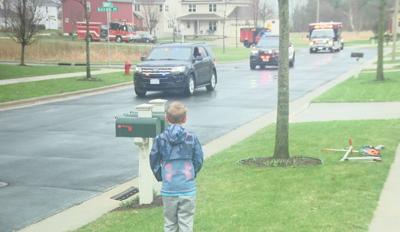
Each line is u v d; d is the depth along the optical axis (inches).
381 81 1085.8
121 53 2349.9
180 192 318.7
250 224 356.8
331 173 443.2
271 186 418.6
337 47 2795.3
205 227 355.9
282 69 476.7
